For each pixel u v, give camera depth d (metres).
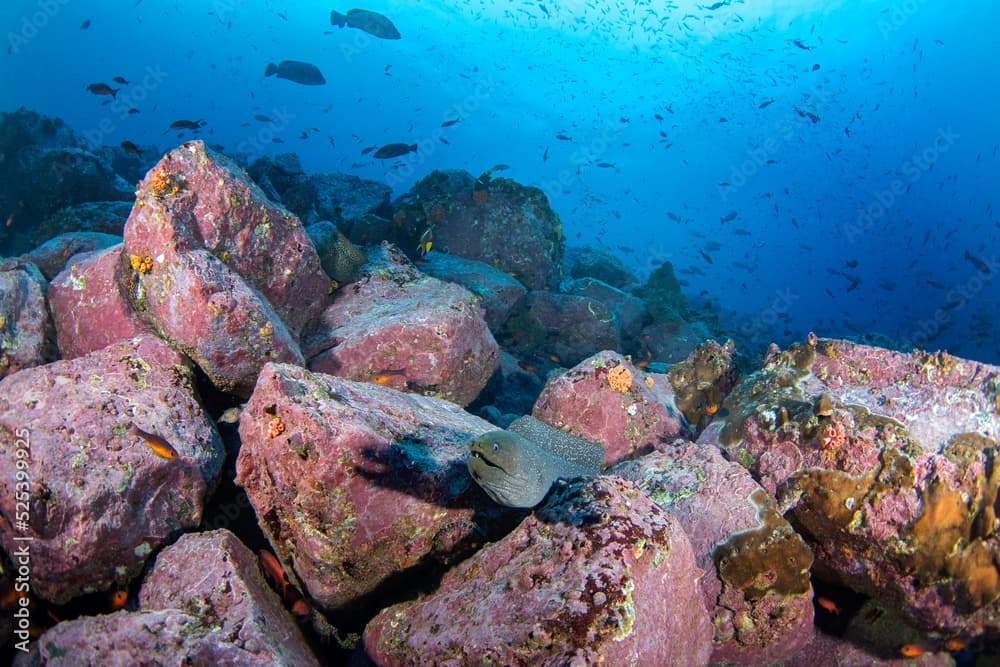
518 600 0.74
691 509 0.98
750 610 0.92
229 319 1.09
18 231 3.16
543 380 2.18
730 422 1.19
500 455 0.76
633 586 0.73
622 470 1.15
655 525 0.82
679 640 0.81
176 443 0.98
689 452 1.11
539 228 2.68
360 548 0.86
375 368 1.41
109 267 1.21
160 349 1.09
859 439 0.97
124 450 0.92
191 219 1.22
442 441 1.00
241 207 1.29
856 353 1.18
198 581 0.82
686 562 0.84
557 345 2.45
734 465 1.03
